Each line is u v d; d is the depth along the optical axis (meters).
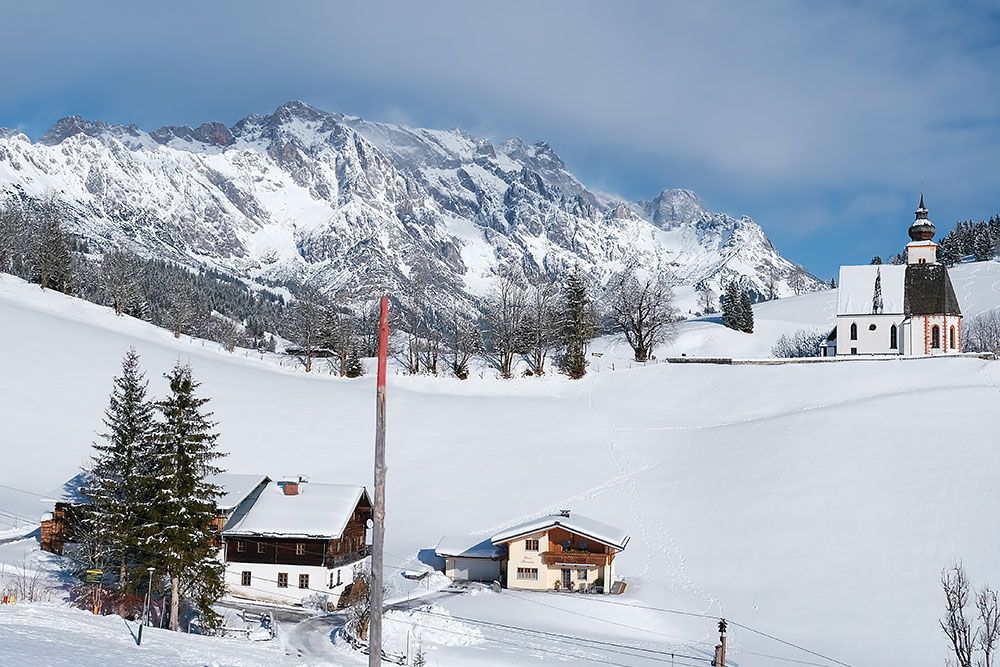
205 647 43.25
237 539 71.19
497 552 79.75
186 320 194.62
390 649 54.56
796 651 64.44
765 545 84.81
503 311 169.00
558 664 54.75
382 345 24.84
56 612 44.66
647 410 127.12
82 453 95.38
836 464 97.06
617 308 179.25
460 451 111.94
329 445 111.44
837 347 147.75
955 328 143.62
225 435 109.38
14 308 141.12
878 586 75.88
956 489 88.94
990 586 74.25
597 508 95.31
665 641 64.62
